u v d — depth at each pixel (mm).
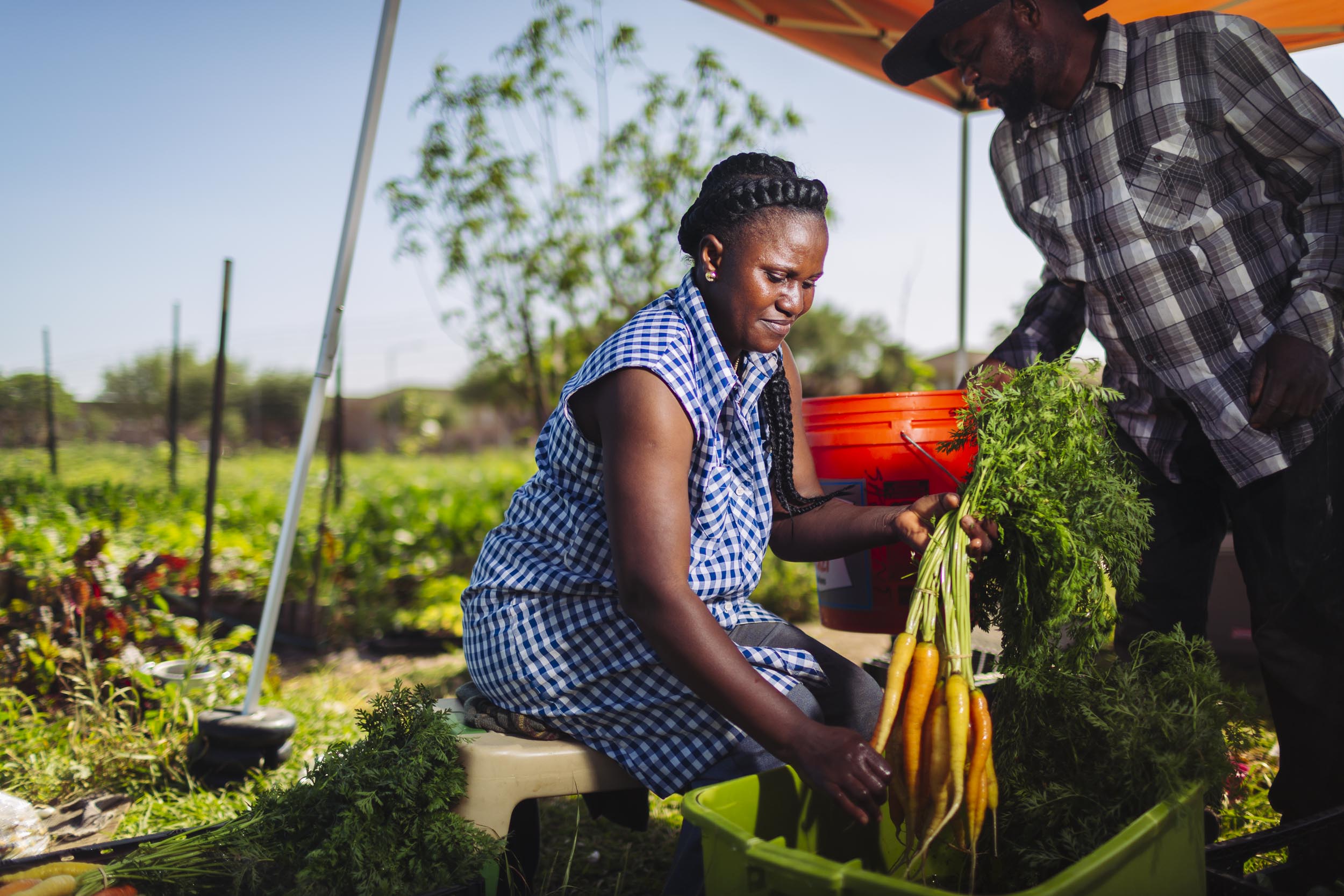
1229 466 2195
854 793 1407
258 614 5438
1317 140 2018
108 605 3787
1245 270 2166
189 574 5348
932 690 1600
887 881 1171
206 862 1858
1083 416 1860
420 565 6383
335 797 1837
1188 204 2180
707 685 1526
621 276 6441
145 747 3086
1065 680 1806
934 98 4219
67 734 3273
